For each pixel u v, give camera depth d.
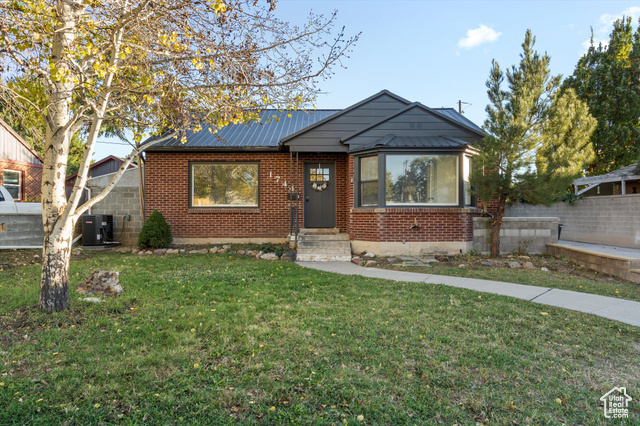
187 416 2.61
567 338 4.16
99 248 11.16
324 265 8.93
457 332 4.25
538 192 8.66
